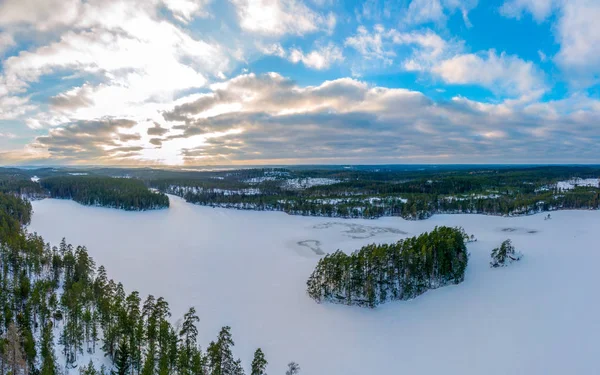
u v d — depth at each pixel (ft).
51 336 173.47
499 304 261.44
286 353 206.69
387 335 225.76
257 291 293.23
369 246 316.60
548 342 213.25
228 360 165.07
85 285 232.12
